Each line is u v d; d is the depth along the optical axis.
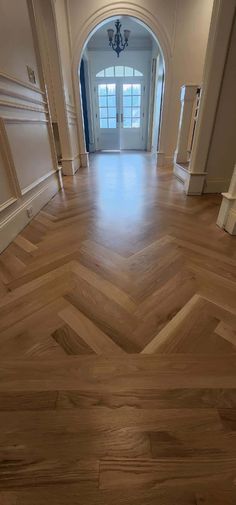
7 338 0.90
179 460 0.57
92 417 0.66
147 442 0.61
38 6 2.61
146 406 0.68
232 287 1.15
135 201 2.40
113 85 6.51
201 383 0.74
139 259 1.39
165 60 3.70
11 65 1.67
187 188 2.55
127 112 6.84
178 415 0.66
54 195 2.65
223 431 0.63
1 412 0.68
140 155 6.04
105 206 2.27
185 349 0.85
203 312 1.00
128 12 3.41
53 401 0.70
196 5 3.35
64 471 0.56
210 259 1.39
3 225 1.52
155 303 1.05
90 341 0.88
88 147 7.12
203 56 3.68
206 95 2.07
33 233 1.75
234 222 1.62
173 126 4.16
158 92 5.24
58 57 2.95
